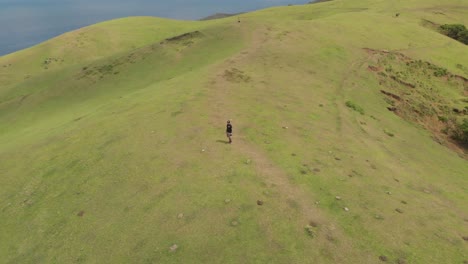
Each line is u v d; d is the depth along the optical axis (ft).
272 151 91.66
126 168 86.33
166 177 79.61
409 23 309.22
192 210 68.03
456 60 234.17
